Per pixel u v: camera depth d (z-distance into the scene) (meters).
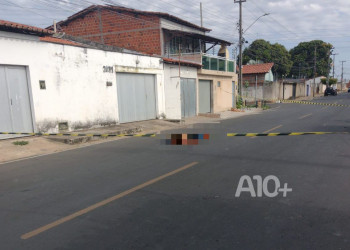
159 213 4.16
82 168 6.72
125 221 3.92
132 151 8.55
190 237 3.48
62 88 11.25
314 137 10.34
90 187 5.34
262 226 3.74
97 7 22.34
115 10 22.00
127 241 3.39
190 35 21.98
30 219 4.03
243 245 3.29
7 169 6.84
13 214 4.20
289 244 3.31
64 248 3.26
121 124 14.22
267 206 4.36
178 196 4.81
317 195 4.78
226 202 4.53
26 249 3.25
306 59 62.00
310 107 27.73
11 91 9.76
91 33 23.08
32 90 10.18
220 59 23.97
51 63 10.80
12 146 8.96
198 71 20.59
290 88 50.38
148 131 13.28
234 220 3.92
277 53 47.25
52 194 5.00
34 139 9.95
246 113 23.91
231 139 10.12
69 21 23.45
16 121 9.93
